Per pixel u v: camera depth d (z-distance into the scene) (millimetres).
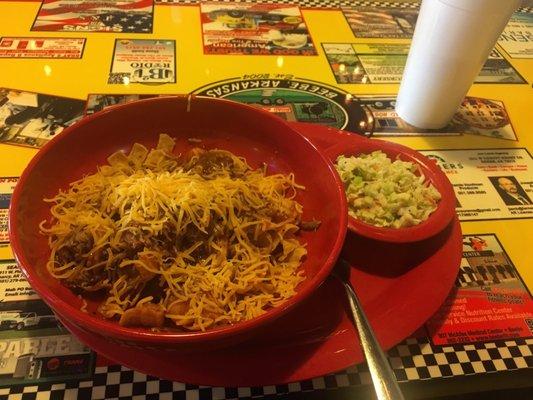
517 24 527
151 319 231
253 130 324
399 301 266
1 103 370
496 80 452
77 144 296
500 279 295
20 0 476
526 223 331
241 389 238
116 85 398
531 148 389
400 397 208
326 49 464
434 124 393
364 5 532
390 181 305
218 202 263
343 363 235
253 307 246
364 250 285
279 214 285
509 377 252
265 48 456
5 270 272
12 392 227
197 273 250
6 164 328
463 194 345
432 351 259
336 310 258
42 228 262
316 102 404
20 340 244
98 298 247
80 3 482
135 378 236
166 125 324
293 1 522
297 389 240
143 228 245
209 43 453
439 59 350
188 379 223
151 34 455
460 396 245
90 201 274
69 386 231
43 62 410
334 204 276
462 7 320
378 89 426
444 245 293
